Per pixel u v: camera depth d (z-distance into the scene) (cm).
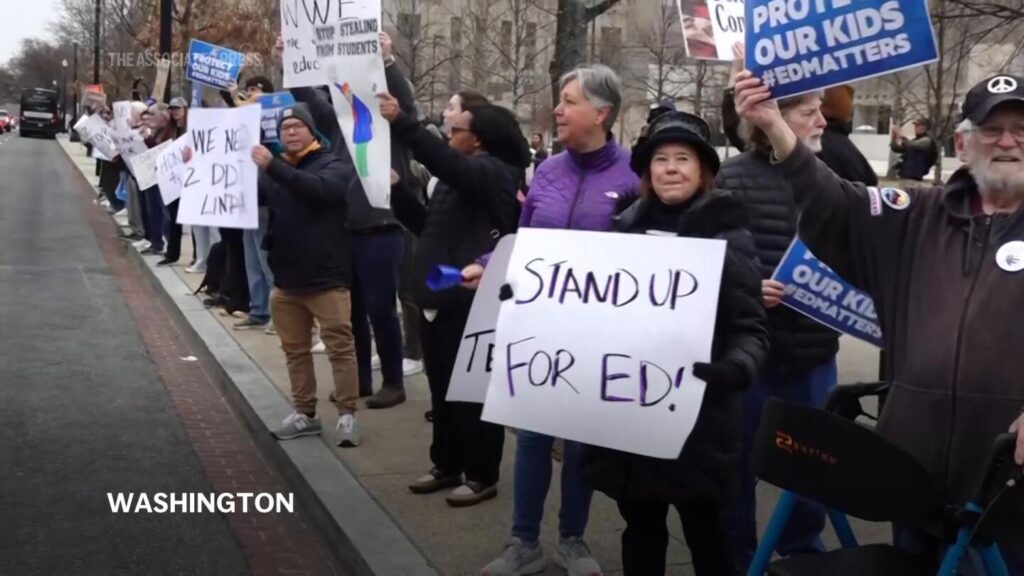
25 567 475
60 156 4562
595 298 346
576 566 439
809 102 386
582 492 444
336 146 703
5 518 530
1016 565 276
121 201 2052
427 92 2680
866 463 264
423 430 658
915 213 298
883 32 299
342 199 602
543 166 457
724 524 427
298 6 558
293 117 595
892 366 300
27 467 607
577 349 345
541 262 358
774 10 308
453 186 490
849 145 443
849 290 407
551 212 439
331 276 605
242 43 2225
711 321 329
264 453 656
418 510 521
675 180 351
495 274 451
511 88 2661
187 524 538
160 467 621
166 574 478
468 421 520
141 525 532
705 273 333
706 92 2308
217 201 760
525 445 441
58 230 1811
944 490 276
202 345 905
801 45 306
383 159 505
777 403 280
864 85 2378
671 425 329
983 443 271
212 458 645
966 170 292
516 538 446
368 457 603
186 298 1105
